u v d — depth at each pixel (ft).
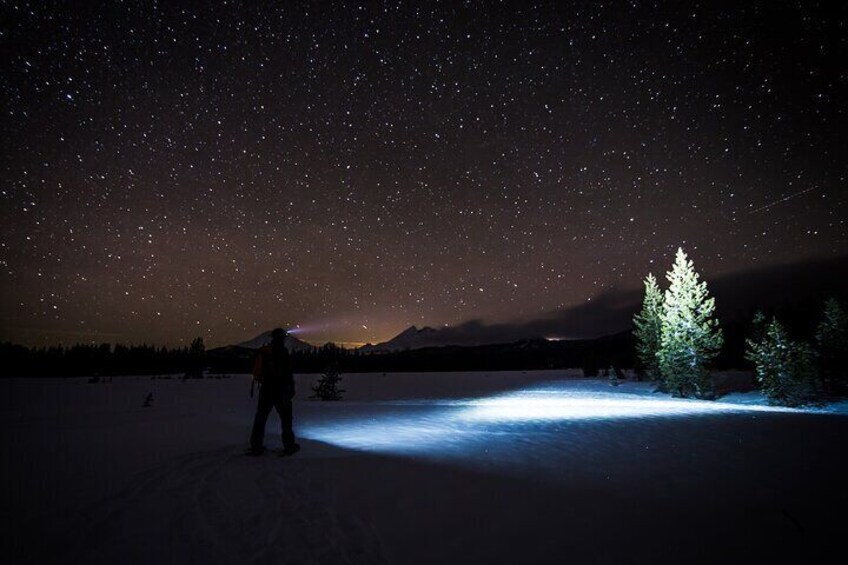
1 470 15.47
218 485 14.49
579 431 28.32
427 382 117.70
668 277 64.64
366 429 28.35
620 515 12.64
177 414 36.19
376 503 13.30
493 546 10.60
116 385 107.86
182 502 12.79
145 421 30.25
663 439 25.16
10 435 22.89
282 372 20.06
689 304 62.85
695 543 10.91
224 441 22.45
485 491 14.62
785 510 13.07
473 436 25.86
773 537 11.27
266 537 10.72
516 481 15.83
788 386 47.65
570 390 77.77
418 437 25.17
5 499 12.59
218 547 10.11
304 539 10.68
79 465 16.44
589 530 11.60
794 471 17.51
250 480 15.25
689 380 60.59
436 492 14.43
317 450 20.74
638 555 10.27
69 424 28.43
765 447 22.66
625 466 18.26
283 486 14.67
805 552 10.48
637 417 37.19
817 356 50.42
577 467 18.02
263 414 19.67
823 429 29.25
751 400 54.24
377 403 53.26
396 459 18.99
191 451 19.60
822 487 15.31
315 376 171.42
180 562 9.39
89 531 10.68
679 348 61.82
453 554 10.16
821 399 48.70
